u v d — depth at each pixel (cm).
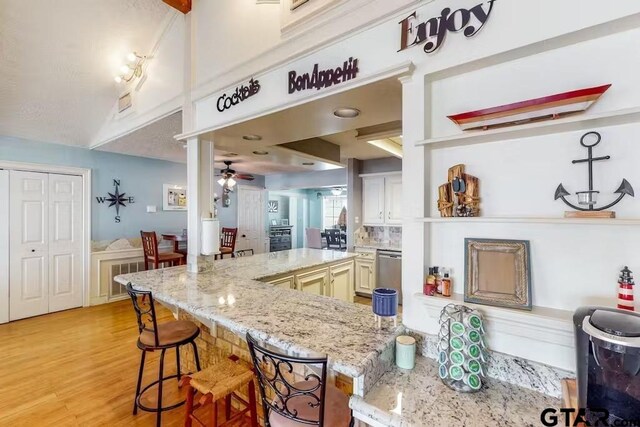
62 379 250
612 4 93
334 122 212
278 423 124
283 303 178
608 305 100
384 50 142
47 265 408
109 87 348
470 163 126
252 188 726
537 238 112
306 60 173
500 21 112
